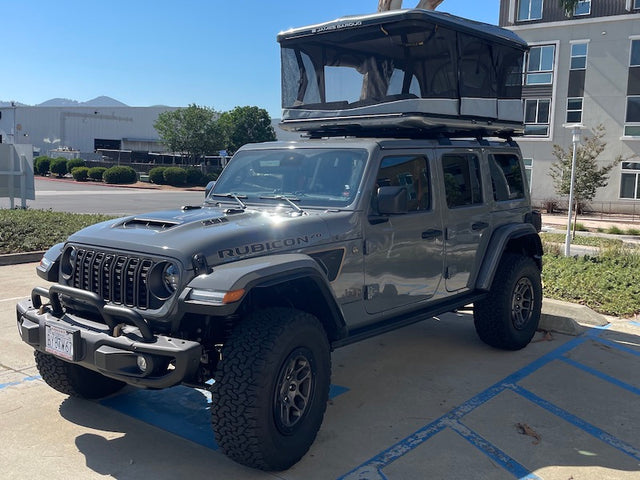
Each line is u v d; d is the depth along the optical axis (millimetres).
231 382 3471
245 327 3662
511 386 5270
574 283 9484
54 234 12734
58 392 4922
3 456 3863
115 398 4832
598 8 31547
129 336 3600
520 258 6172
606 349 6422
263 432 3490
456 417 4602
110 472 3695
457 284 5578
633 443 4258
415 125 5246
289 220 4195
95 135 67875
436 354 6141
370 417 4586
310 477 3689
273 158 5148
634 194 31578
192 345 3453
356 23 5285
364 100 5387
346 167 4746
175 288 3582
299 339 3711
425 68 5121
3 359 5656
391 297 4832
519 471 3822
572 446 4184
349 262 4418
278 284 3879
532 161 33750
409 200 5000
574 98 32531
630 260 12109
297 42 5805
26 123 65500
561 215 31453
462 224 5539
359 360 5934
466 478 3719
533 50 33406
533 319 6395
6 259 10562
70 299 4109
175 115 52188
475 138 6125
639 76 30953
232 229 3920
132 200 28969
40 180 44594
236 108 59438
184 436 4191
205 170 49875
